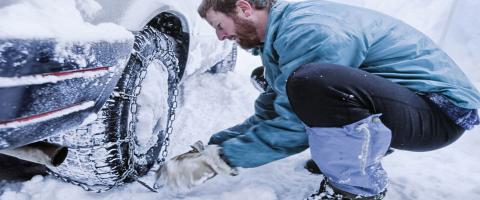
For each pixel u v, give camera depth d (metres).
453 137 1.33
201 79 3.07
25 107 0.82
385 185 1.25
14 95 0.78
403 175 1.77
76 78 0.90
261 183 1.60
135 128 1.44
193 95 2.73
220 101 2.72
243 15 1.28
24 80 0.79
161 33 1.58
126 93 1.29
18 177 1.44
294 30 1.17
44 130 0.89
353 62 1.19
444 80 1.27
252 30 1.33
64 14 0.91
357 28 1.21
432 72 1.27
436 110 1.28
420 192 1.64
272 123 1.23
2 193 1.35
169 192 1.45
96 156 1.23
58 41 0.83
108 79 1.04
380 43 1.26
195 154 1.25
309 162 1.76
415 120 1.23
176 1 1.63
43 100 0.85
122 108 1.29
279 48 1.21
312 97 1.11
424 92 1.27
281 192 1.56
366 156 1.14
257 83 2.16
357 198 1.24
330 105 1.10
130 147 1.36
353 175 1.18
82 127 1.18
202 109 2.51
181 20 1.71
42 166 1.45
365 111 1.12
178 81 1.74
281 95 1.22
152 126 1.52
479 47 4.14
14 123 0.81
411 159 1.99
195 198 1.44
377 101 1.15
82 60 0.91
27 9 0.82
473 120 1.31
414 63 1.27
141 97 1.47
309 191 1.58
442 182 1.76
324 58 1.14
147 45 1.41
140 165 1.50
